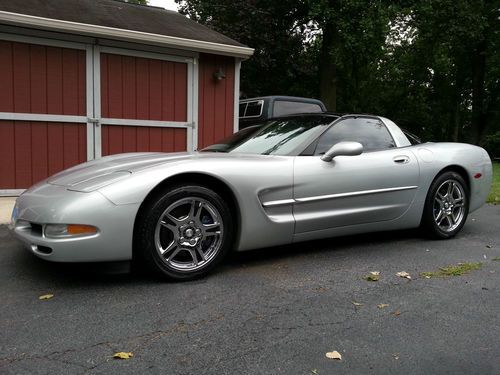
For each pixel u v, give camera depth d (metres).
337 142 3.80
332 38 15.30
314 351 2.16
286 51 17.09
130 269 2.93
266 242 3.37
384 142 4.10
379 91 24.17
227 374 1.95
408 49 20.53
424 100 26.59
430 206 4.23
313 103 9.03
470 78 26.61
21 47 6.31
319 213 3.56
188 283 3.04
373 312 2.62
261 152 3.72
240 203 3.19
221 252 3.17
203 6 16.08
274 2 16.17
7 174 6.42
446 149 4.42
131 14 8.18
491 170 4.77
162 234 3.01
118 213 2.78
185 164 3.04
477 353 2.17
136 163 3.26
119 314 2.53
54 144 6.70
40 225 2.86
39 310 2.57
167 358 2.06
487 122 25.53
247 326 2.41
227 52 7.73
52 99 6.59
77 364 2.00
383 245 4.13
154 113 7.42
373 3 13.59
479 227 5.04
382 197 3.89
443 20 15.42
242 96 18.30
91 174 3.13
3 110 6.29
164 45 7.23
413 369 2.02
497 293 2.95
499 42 21.94
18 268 3.29
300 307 2.67
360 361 2.08
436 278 3.23
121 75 7.08
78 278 3.10
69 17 6.64
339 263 3.55
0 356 2.05
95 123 6.94
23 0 6.99
